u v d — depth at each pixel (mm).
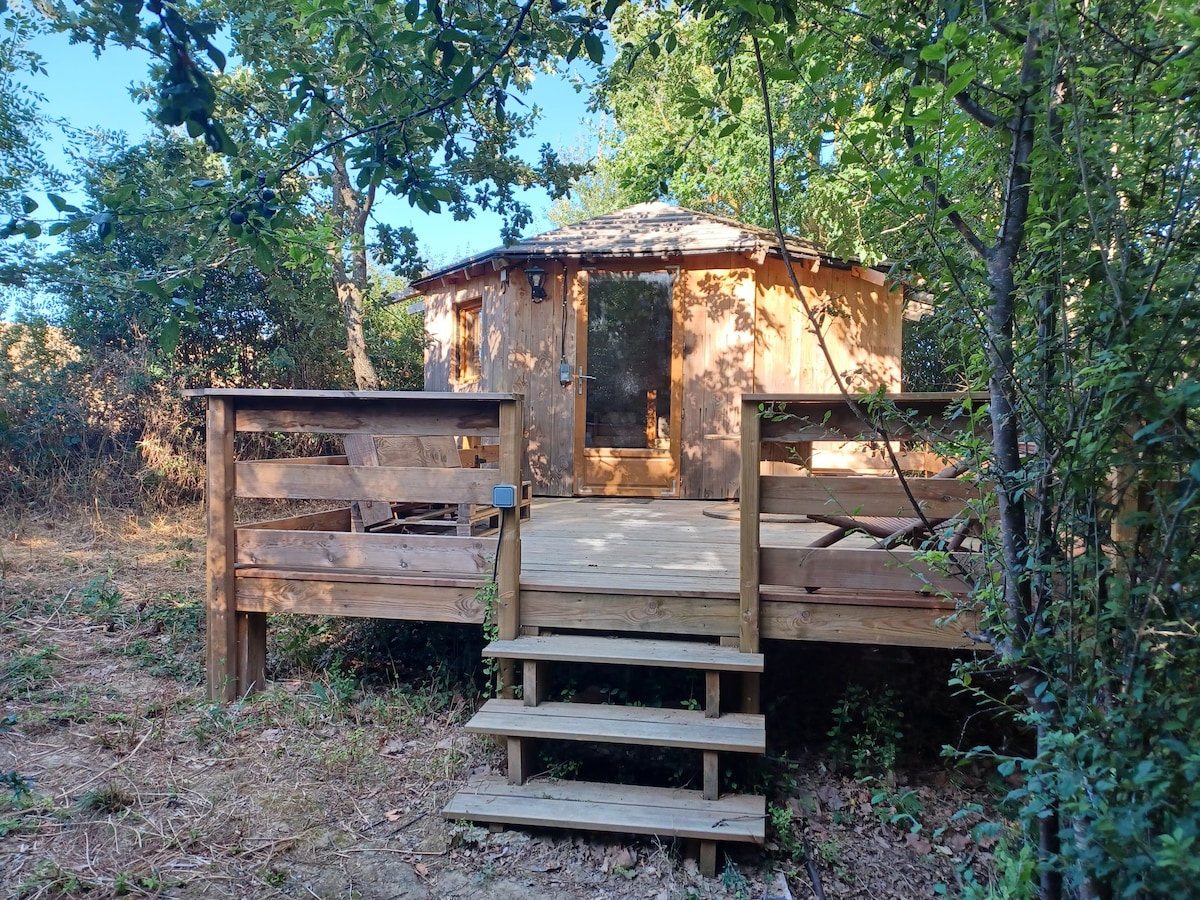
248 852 2715
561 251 7203
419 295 9805
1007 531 1931
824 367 7438
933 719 4016
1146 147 1592
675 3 2369
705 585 3564
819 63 2008
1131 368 1562
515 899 2566
